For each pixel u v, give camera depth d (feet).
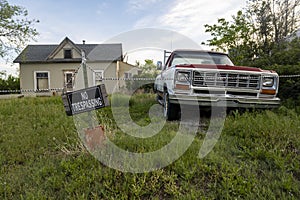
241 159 7.74
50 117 14.49
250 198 5.71
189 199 5.73
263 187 6.05
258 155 7.73
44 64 53.42
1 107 18.57
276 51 22.21
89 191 5.97
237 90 12.12
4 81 59.72
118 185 6.20
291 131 9.14
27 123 13.11
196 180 6.59
